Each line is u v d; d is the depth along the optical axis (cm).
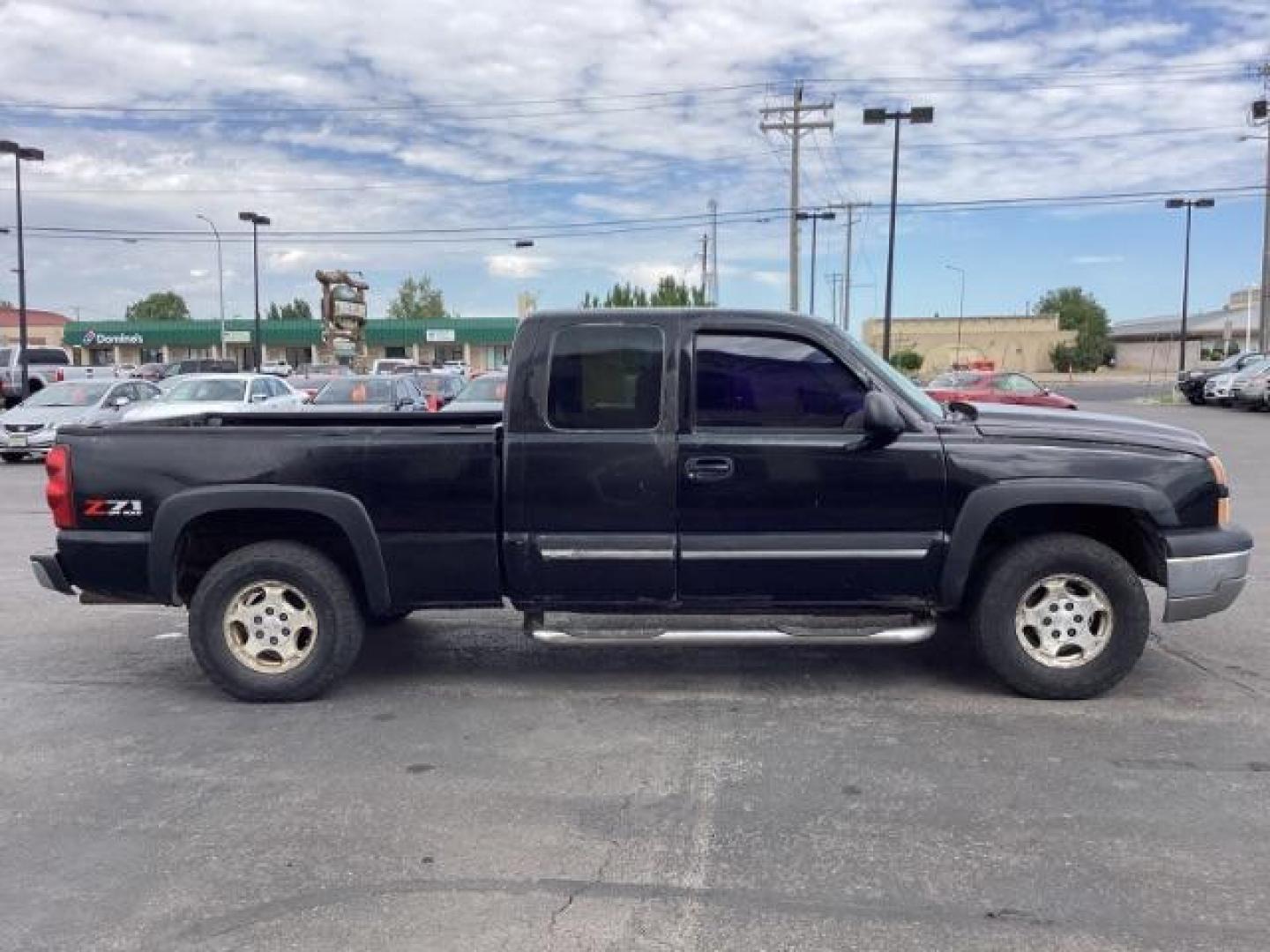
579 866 372
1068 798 425
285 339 7944
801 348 531
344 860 378
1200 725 507
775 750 482
